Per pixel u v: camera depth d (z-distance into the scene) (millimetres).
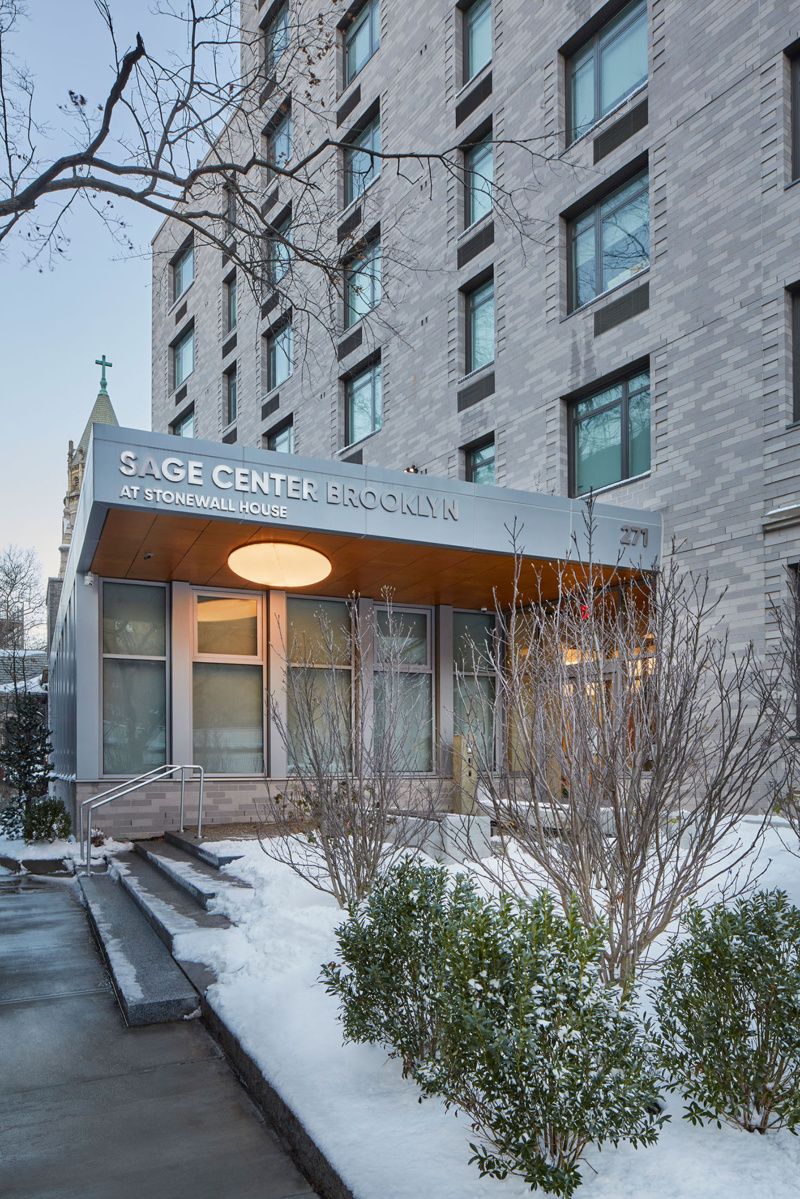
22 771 15656
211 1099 4473
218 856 9367
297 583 12172
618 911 4684
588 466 15617
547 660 5438
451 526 11648
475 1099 3287
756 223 12531
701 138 13430
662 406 13797
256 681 13969
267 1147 3945
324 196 21000
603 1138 2947
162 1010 5613
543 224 16344
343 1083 4078
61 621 18438
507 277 17172
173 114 6727
